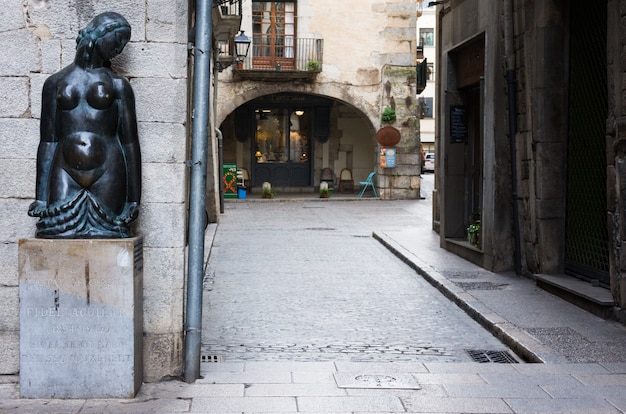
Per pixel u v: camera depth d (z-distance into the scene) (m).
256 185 30.50
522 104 10.77
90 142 5.16
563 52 10.08
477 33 12.05
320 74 27.67
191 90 8.57
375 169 29.20
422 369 6.22
